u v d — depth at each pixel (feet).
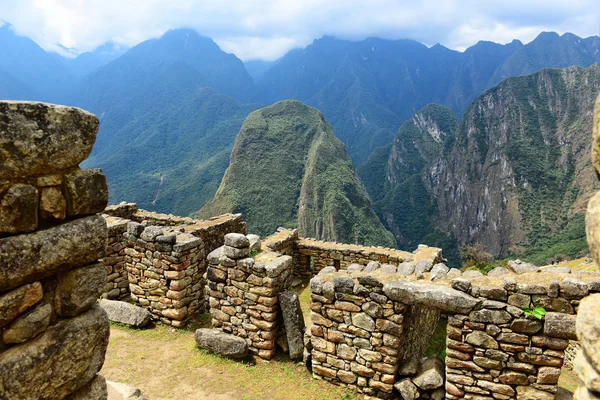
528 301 17.28
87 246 9.66
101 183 9.98
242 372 22.84
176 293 27.81
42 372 8.67
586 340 6.71
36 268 8.52
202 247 30.22
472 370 18.48
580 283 16.46
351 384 21.21
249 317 24.31
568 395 17.79
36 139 8.34
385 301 19.72
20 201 8.14
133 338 26.63
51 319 9.26
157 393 20.97
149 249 28.37
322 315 21.61
